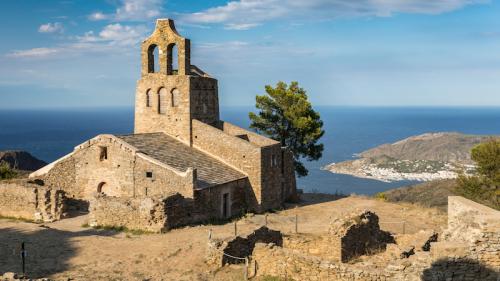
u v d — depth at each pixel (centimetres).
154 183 3844
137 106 4866
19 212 3816
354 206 4728
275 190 4638
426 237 2583
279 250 2156
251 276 2198
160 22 4697
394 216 4219
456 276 1752
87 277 2234
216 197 3944
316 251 2558
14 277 1855
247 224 3691
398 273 1847
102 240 2903
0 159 9100
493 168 4406
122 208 3350
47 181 4225
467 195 4459
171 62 4803
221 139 4494
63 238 2939
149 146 4184
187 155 4338
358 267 1947
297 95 5631
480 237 1739
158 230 3225
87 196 4162
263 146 4400
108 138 4053
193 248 2680
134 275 2280
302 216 4209
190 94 4616
